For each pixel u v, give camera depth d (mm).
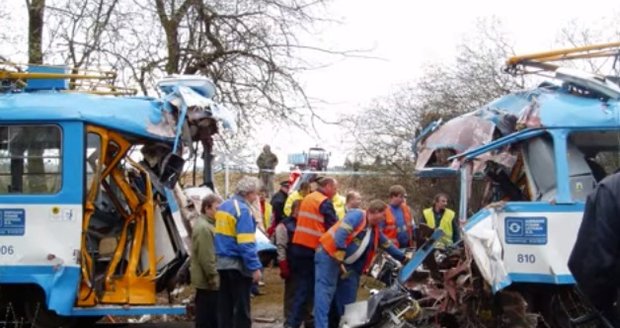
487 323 8133
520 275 7824
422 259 8688
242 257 8102
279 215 11516
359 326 8398
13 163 8766
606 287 3467
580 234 3520
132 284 9070
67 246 8625
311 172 12055
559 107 7965
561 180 7816
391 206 10977
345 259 8961
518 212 7867
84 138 8734
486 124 9078
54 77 9453
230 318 8305
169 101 9227
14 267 8625
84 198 8719
